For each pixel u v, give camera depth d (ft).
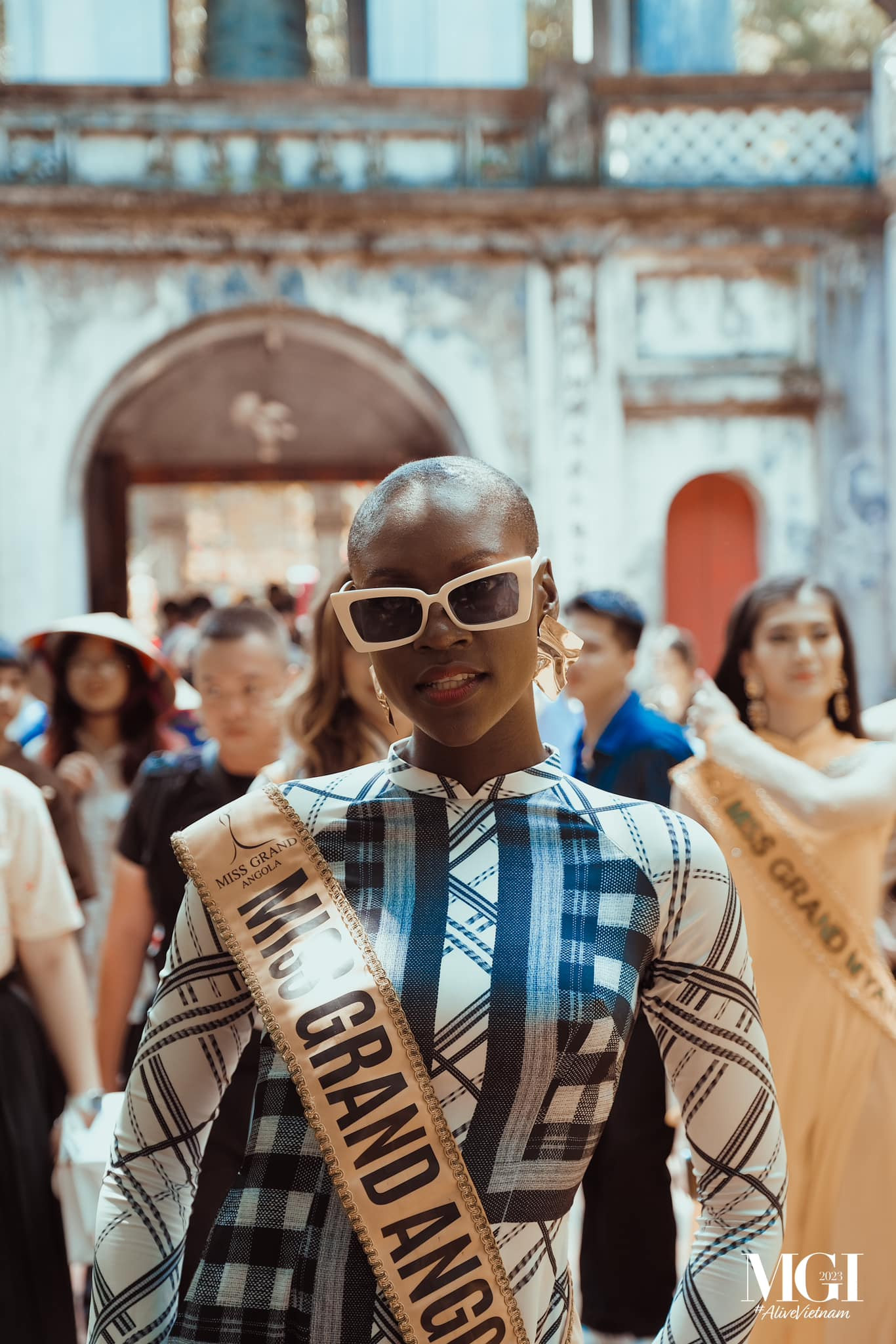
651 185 31.58
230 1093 7.17
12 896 7.64
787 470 32.55
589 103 31.24
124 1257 3.60
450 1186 3.38
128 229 30.22
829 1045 7.42
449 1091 3.42
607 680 10.13
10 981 7.79
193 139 30.68
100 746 12.46
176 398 39.01
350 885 3.69
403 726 4.14
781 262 32.17
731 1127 3.74
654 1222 8.87
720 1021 3.74
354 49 43.09
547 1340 3.50
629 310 31.94
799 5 64.13
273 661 8.23
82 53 35.29
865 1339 7.09
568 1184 3.53
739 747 7.92
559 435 31.42
